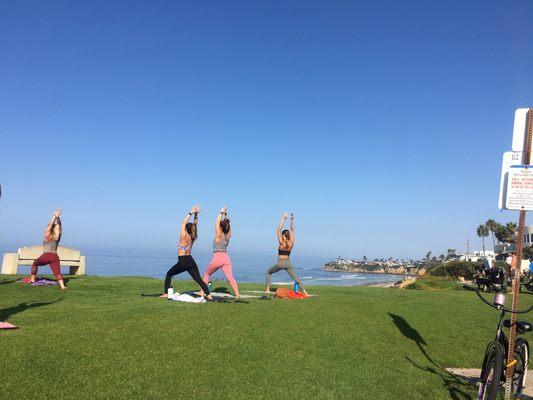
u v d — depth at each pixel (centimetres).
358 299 1369
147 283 1689
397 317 1176
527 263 3161
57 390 539
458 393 717
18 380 545
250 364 709
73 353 649
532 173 686
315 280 9900
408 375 779
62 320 825
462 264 5512
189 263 1207
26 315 866
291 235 1488
